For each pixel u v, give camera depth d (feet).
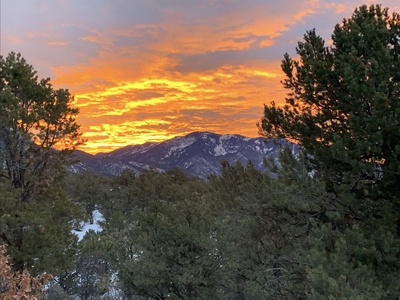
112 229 87.15
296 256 31.32
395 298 22.61
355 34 29.27
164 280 48.83
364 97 26.53
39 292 30.07
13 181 53.06
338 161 29.84
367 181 27.86
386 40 29.32
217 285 50.62
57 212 54.39
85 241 58.75
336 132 28.63
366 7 31.60
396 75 26.66
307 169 31.65
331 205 29.91
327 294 20.86
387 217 25.35
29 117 49.34
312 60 30.40
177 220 50.57
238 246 47.32
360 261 24.09
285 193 30.53
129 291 55.52
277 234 39.42
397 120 24.89
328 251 26.04
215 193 50.16
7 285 27.02
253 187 37.76
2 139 51.16
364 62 28.48
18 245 49.03
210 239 47.73
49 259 48.47
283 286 35.53
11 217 46.16
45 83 54.65
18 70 52.26
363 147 25.46
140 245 52.60
